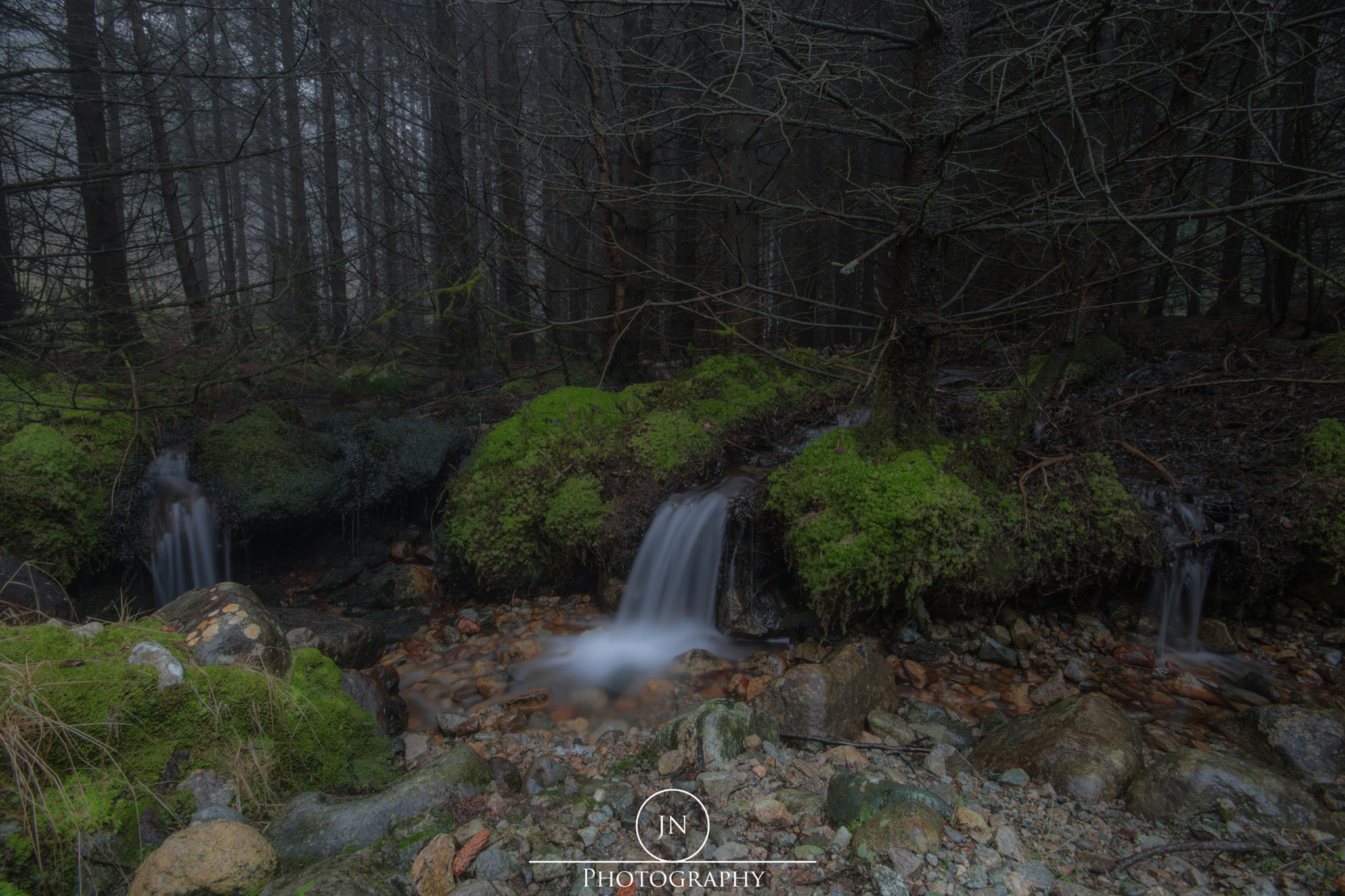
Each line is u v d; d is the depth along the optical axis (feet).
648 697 12.00
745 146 20.77
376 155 27.55
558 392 18.93
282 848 7.07
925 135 11.94
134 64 17.24
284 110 38.65
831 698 10.12
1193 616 13.10
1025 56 11.17
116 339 19.53
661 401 18.81
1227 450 15.08
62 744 7.11
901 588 12.54
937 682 11.88
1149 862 6.89
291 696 8.74
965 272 26.16
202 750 7.95
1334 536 12.21
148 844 6.95
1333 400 15.78
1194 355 21.54
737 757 9.09
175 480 16.78
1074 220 10.53
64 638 8.41
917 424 13.38
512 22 25.17
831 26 11.78
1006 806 7.99
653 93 21.52
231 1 20.90
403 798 7.77
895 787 7.84
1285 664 11.99
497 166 23.90
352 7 23.97
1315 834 7.11
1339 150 21.03
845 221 16.96
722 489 15.66
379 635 13.50
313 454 18.17
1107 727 8.93
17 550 13.62
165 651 8.34
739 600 14.42
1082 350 21.47
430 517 19.15
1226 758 8.01
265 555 17.43
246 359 23.98
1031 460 14.37
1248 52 12.15
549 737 10.64
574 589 16.58
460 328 28.84
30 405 15.81
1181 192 12.60
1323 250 25.31
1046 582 12.73
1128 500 12.93
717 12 21.09
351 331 25.31
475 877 6.86
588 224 23.11
